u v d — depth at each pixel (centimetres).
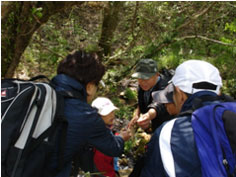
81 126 141
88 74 151
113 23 475
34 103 134
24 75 428
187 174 122
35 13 248
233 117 126
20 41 265
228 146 121
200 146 123
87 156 184
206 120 128
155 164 133
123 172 304
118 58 441
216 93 143
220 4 383
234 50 314
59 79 149
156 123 265
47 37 428
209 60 325
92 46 418
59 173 145
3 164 125
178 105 151
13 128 127
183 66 148
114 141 164
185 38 347
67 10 446
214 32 371
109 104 251
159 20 399
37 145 129
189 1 411
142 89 287
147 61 267
